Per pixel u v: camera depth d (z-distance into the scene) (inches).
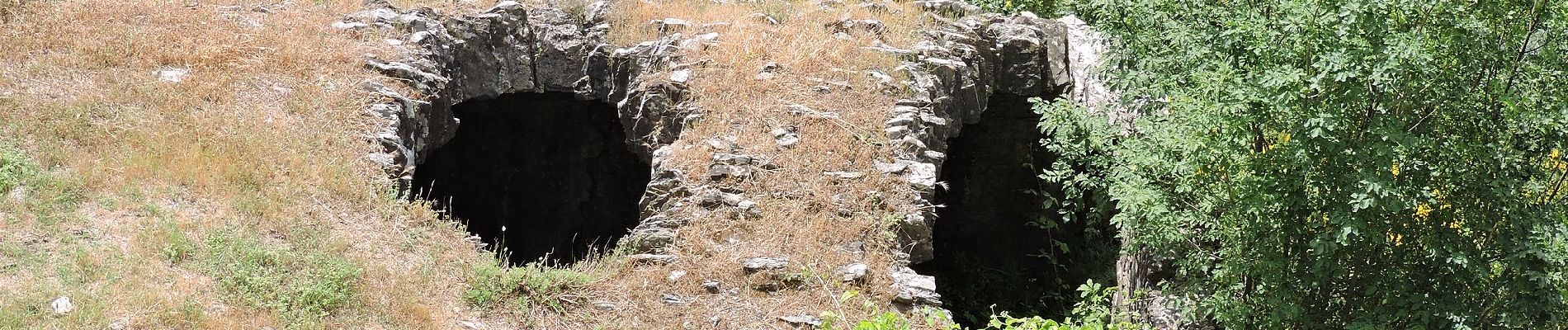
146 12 450.6
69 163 354.3
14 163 344.8
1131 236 472.1
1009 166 641.6
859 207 384.2
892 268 363.9
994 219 657.0
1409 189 338.3
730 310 339.3
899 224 381.4
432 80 451.8
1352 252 366.0
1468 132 338.6
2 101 374.0
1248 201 350.3
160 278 308.8
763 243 362.0
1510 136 344.2
